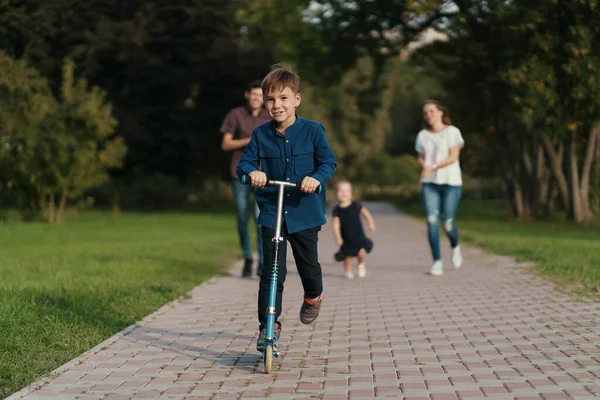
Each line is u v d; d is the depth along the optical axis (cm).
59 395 480
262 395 475
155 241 1930
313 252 569
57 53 3778
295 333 677
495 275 1067
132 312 779
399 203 5753
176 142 4128
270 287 536
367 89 3625
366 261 1373
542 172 3344
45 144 2600
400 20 3161
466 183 7356
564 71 2373
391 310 801
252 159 568
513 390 475
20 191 2780
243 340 650
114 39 3794
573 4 2272
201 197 4572
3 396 476
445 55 3080
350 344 625
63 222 2797
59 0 3659
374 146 7712
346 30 3250
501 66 2734
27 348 589
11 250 1560
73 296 810
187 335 673
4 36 3616
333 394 474
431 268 1164
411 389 482
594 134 2752
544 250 1332
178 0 3972
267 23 4291
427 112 1123
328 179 550
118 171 4344
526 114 2412
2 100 2586
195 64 4038
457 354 580
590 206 3081
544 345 602
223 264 1302
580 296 837
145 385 504
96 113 2695
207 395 477
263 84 559
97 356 587
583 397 457
